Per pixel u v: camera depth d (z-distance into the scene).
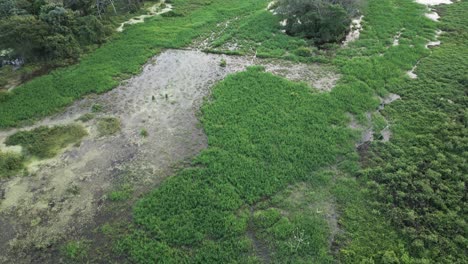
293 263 15.91
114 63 30.50
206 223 17.47
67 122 24.09
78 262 16.11
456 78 27.58
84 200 18.80
